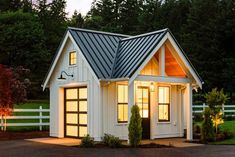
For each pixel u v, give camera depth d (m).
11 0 57.66
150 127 19.22
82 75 18.88
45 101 43.91
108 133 17.92
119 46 19.61
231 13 48.62
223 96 19.09
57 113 20.64
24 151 14.99
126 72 17.17
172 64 19.38
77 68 19.22
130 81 16.73
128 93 16.84
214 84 45.25
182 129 20.31
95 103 18.05
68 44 19.91
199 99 42.00
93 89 18.19
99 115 17.77
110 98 18.14
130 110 16.78
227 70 44.25
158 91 19.56
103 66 18.09
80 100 19.59
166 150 15.12
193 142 17.98
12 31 46.94
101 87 17.84
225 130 20.31
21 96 22.12
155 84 19.28
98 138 17.72
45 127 25.16
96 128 17.94
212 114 19.00
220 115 19.23
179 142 17.98
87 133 18.41
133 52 18.22
